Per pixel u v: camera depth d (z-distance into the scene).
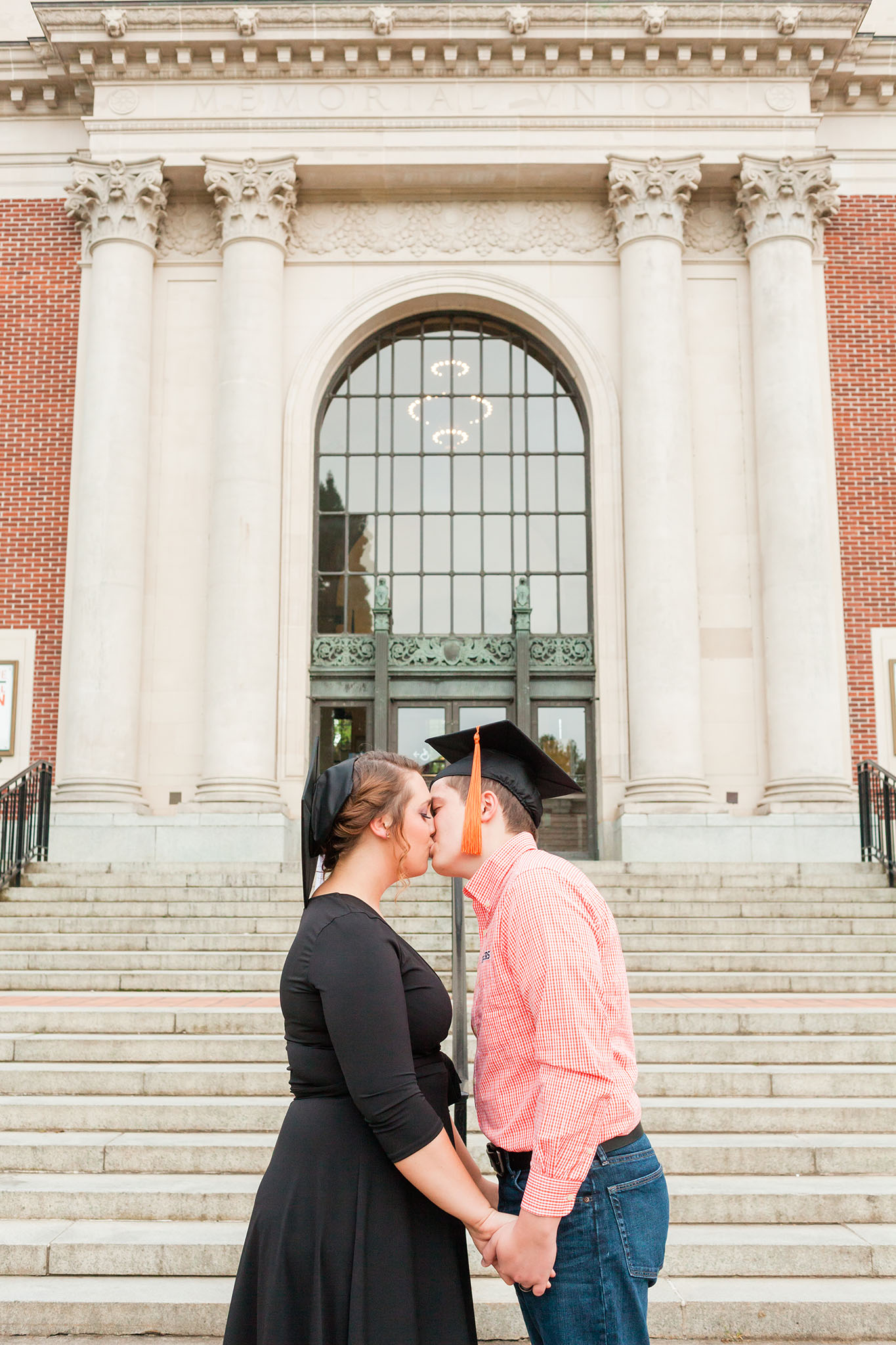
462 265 17.88
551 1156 2.10
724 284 17.73
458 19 16.97
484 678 17.72
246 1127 5.60
